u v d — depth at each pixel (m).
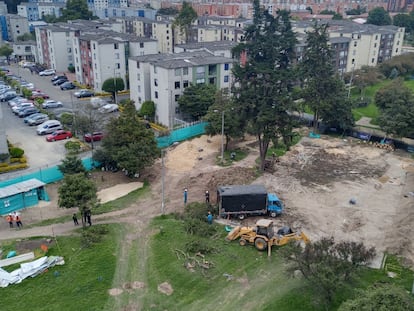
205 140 62.06
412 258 32.75
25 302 27.17
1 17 153.12
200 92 66.19
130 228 37.28
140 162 46.06
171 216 39.62
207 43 95.00
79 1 150.12
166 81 67.06
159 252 33.16
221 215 38.91
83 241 34.31
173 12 189.88
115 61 91.56
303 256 26.58
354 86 96.06
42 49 119.00
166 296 28.06
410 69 111.06
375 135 62.84
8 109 77.56
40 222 38.53
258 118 46.59
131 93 78.12
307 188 46.03
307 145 61.03
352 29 116.19
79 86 98.12
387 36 116.38
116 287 28.88
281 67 57.97
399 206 41.91
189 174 49.66
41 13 182.50
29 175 45.22
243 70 49.19
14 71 113.94
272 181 47.75
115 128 49.47
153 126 69.94
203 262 31.70
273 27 52.06
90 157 51.66
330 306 26.62
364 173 50.59
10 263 31.59
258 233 33.31
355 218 39.31
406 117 57.34
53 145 58.81
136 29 144.38
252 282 29.59
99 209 40.91
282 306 26.95
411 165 53.25
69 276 29.89
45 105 77.69
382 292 21.02
